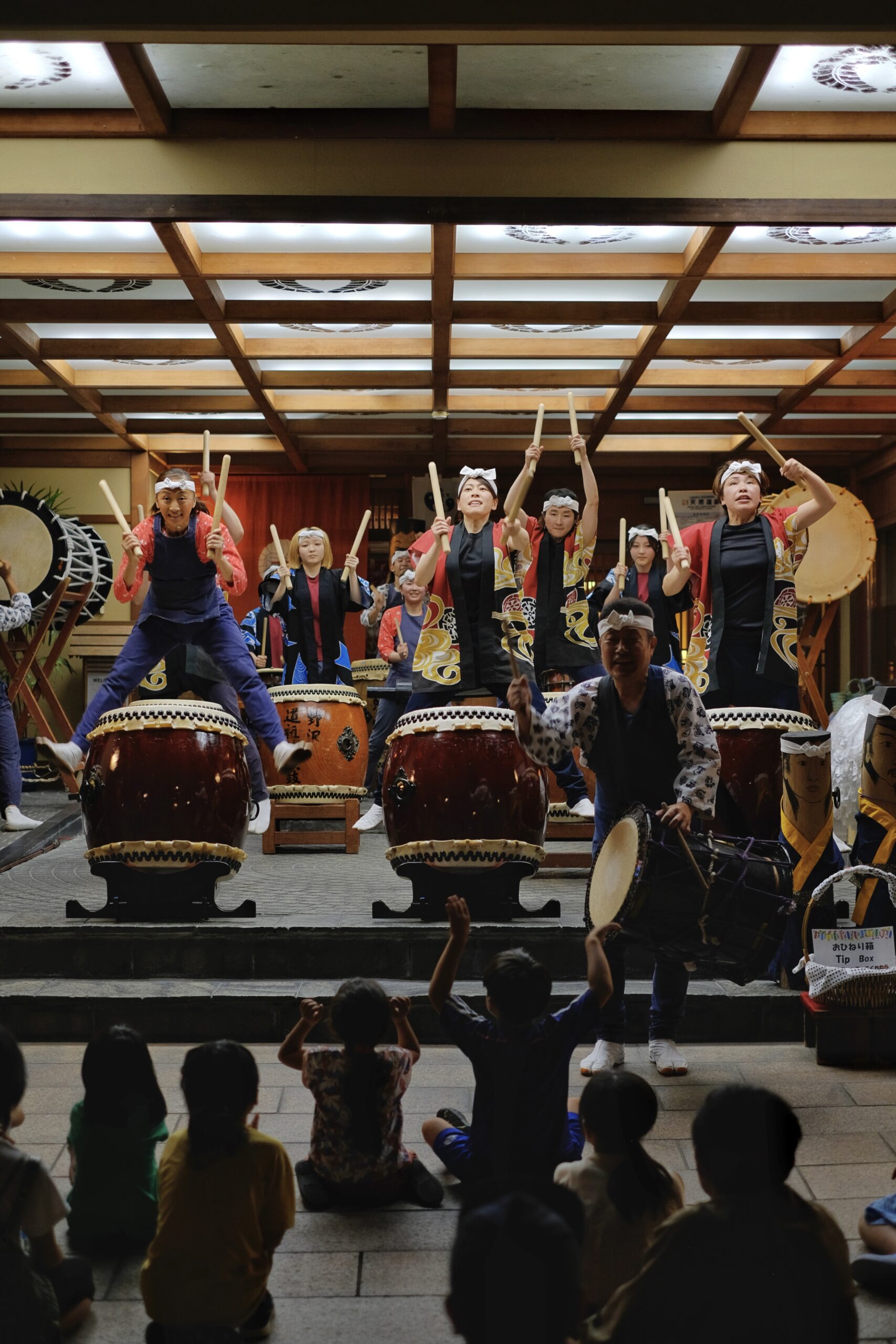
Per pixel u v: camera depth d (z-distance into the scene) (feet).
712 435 31.45
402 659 22.56
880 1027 10.80
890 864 11.89
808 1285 5.02
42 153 15.30
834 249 19.26
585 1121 6.45
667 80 14.58
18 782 20.45
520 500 14.01
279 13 7.26
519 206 15.38
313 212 15.33
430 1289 6.77
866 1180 8.20
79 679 30.68
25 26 7.17
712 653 14.34
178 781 12.75
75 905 13.03
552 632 17.06
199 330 23.80
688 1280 5.05
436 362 24.54
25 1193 5.96
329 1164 7.88
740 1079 10.40
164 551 14.42
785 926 9.73
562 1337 4.49
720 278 19.61
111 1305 6.66
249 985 12.07
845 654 28.43
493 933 12.42
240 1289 6.13
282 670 22.67
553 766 13.08
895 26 7.31
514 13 7.29
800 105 15.20
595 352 24.27
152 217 15.34
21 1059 6.28
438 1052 11.34
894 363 26.30
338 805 19.11
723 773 13.50
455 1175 8.31
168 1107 9.48
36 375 26.71
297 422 30.30
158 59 14.07
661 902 9.55
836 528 26.05
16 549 27.63
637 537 19.63
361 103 15.23
